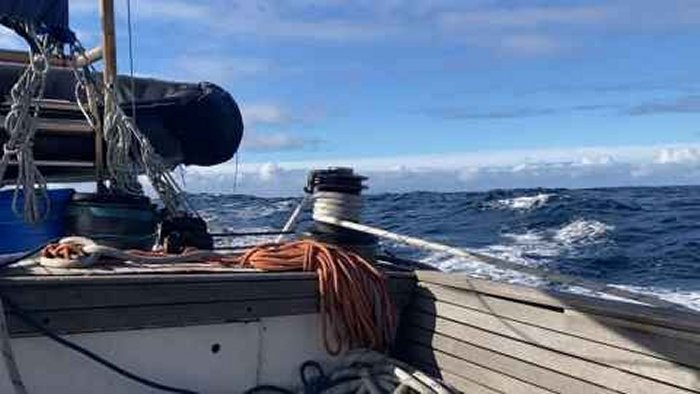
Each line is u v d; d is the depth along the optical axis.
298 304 4.21
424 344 4.38
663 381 3.12
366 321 4.34
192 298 3.86
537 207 27.70
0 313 3.30
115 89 5.38
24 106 4.56
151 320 3.75
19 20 4.58
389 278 4.46
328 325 4.30
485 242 19.34
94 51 5.60
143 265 4.16
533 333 3.72
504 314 3.89
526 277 11.33
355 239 4.75
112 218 4.80
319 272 4.26
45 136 5.45
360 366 4.25
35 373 3.53
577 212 25.73
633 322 3.24
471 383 4.03
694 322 3.01
